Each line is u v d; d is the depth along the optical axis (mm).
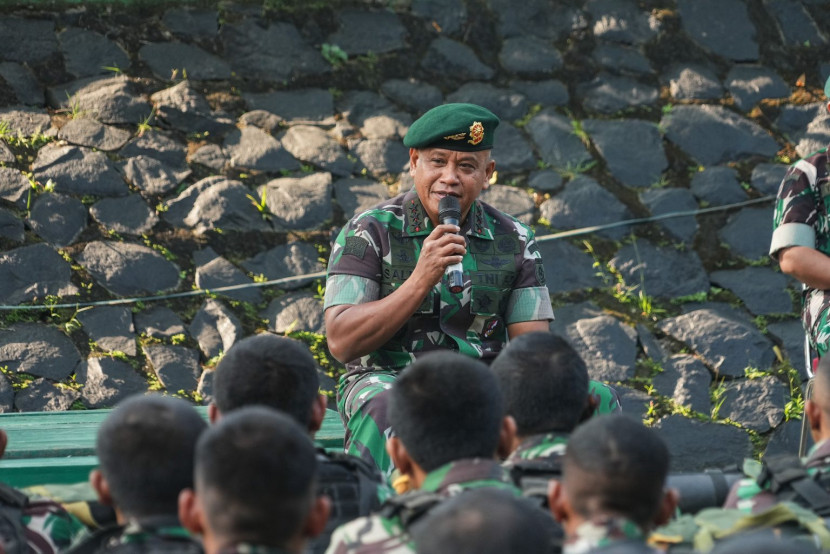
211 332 15648
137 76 18234
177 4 19328
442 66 19531
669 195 18203
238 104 18297
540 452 7930
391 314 10953
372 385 11039
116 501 6898
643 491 6301
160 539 6613
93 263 15859
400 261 11641
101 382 14664
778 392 16000
